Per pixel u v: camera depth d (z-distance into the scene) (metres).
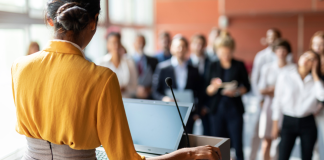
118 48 3.21
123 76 3.20
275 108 2.70
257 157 3.32
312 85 2.44
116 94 0.81
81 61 0.83
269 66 3.06
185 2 8.51
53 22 0.87
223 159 1.17
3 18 2.53
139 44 4.16
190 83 2.96
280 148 2.59
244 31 8.16
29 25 2.90
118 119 0.81
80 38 0.88
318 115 2.65
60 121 0.82
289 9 7.21
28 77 0.86
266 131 3.01
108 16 5.24
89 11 0.86
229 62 2.92
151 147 1.20
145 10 8.00
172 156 0.90
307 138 2.47
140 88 3.34
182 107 1.25
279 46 2.98
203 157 0.93
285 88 2.54
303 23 7.71
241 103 2.89
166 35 4.50
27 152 0.94
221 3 7.68
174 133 1.21
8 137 1.97
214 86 2.85
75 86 0.80
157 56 4.53
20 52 2.78
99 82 0.80
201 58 3.72
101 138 0.83
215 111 2.86
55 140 0.85
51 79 0.83
